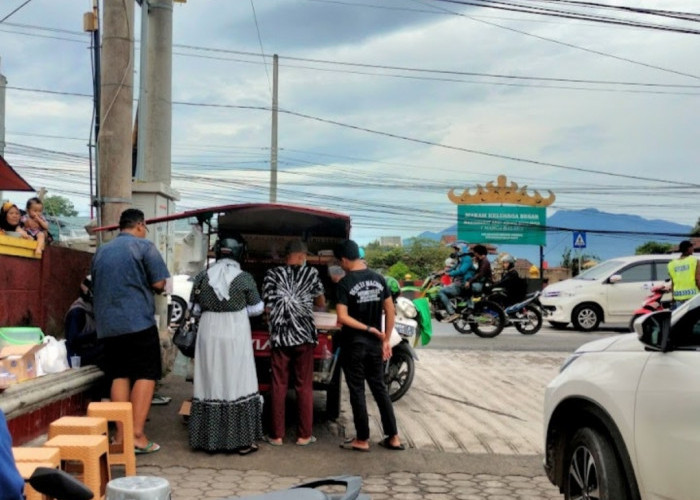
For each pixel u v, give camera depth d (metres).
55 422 4.74
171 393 8.31
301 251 6.51
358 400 6.25
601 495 3.77
